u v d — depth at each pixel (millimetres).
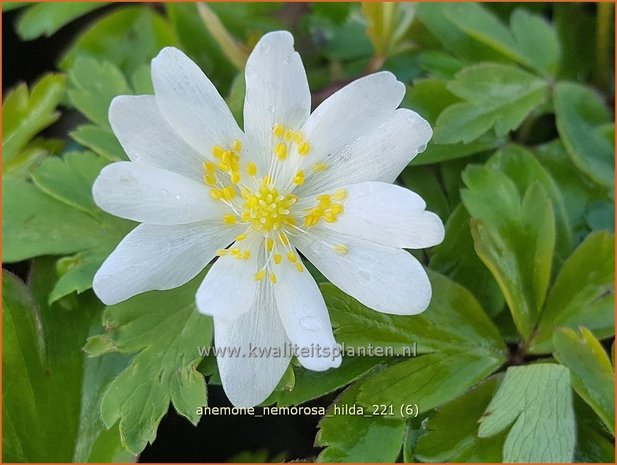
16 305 97
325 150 88
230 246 88
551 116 122
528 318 97
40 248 100
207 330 92
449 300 96
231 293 81
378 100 85
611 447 90
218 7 133
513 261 97
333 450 88
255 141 88
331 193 86
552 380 89
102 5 134
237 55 123
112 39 131
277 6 136
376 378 91
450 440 88
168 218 82
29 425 94
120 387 89
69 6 133
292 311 84
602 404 88
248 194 88
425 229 81
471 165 105
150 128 84
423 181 108
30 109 117
